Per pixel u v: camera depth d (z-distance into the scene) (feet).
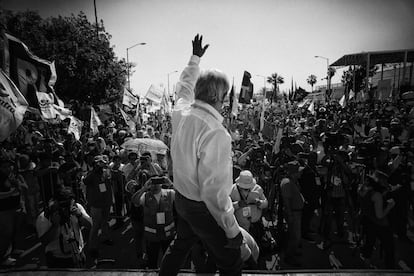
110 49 74.69
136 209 18.17
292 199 17.25
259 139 36.06
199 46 6.59
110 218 26.11
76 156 29.94
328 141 25.71
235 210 14.96
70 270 7.36
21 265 18.02
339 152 21.35
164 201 15.37
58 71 66.90
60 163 23.50
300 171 20.61
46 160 21.80
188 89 6.17
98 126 43.91
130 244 21.22
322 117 54.39
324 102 76.43
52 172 21.26
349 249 20.22
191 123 5.02
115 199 24.06
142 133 37.47
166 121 53.36
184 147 5.05
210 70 5.27
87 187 19.11
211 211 4.87
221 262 5.57
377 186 17.20
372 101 50.44
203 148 4.79
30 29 60.39
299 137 34.88
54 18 65.36
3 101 17.87
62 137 34.91
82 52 67.77
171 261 6.21
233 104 31.53
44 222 12.66
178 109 5.71
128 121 51.78
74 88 70.54
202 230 5.35
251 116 60.18
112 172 23.94
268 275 7.16
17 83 25.16
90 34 69.62
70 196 13.03
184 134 5.06
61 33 65.72
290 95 95.14
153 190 15.48
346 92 63.36
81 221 13.26
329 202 21.22
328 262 18.62
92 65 70.03
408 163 20.61
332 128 35.09
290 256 17.83
